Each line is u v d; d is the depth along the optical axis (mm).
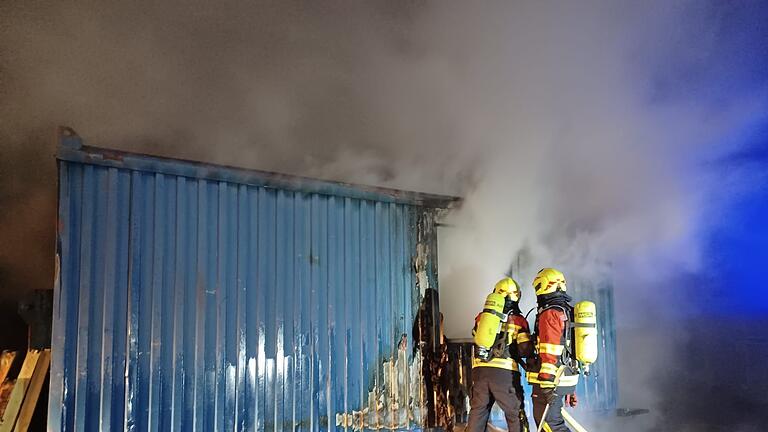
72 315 4398
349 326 5770
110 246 4590
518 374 5270
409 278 6270
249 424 5082
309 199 5668
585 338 4969
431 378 6246
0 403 5266
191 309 4898
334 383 5605
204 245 5020
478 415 5289
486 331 5145
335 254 5766
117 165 4672
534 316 7578
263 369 5207
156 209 4828
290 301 5430
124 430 4516
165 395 4707
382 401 5883
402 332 6129
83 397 4379
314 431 5434
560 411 4996
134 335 4617
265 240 5355
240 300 5152
